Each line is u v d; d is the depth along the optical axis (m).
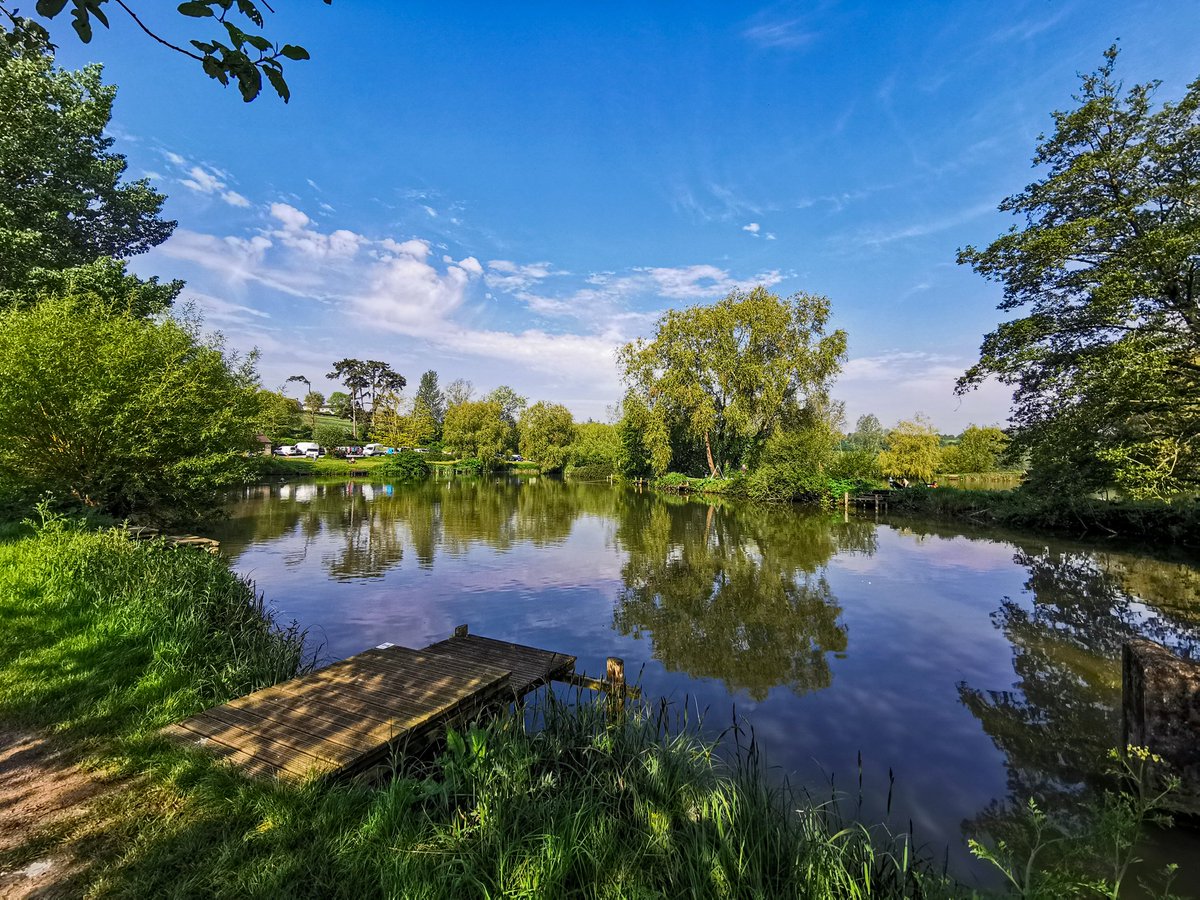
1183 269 13.05
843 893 2.74
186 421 11.90
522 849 2.79
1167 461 11.67
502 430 63.41
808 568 13.07
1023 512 20.03
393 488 37.53
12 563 6.98
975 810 4.06
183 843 2.72
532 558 14.18
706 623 8.79
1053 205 15.78
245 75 2.15
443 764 3.49
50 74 16.05
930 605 9.84
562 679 5.92
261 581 11.48
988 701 5.98
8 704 4.12
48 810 2.96
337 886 2.49
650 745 4.07
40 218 15.14
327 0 2.12
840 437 34.25
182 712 4.14
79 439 10.28
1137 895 3.14
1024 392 16.77
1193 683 3.67
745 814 3.25
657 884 2.71
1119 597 10.30
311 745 3.52
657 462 38.75
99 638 5.27
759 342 34.56
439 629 8.39
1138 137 14.43
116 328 11.02
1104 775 4.54
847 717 5.60
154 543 8.80
